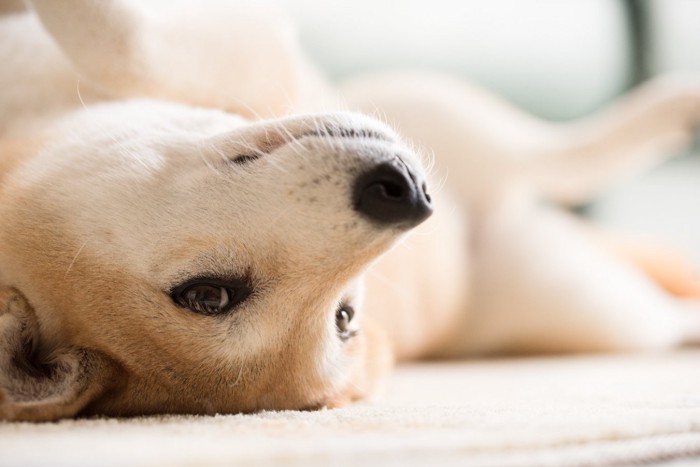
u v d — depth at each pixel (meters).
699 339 0.98
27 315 0.51
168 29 0.62
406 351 0.85
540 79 1.41
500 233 0.96
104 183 0.52
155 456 0.39
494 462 0.40
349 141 0.50
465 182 0.94
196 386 0.52
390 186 0.49
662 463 0.42
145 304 0.51
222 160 0.51
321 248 0.49
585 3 1.43
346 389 0.56
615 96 1.45
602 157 0.94
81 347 0.51
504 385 0.65
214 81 0.63
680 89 0.94
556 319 0.93
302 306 0.51
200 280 0.50
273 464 0.39
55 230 0.52
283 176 0.49
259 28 0.66
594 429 0.43
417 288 0.83
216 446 0.41
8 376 0.48
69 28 0.58
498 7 1.40
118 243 0.51
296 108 0.67
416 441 0.41
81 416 0.51
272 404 0.53
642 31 1.46
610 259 1.01
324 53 1.29
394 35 1.34
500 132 0.96
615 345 0.94
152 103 0.60
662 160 1.45
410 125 0.92
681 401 0.52
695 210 1.45
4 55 0.64
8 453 0.40
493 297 0.94
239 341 0.51
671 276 1.08
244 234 0.50
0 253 0.52
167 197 0.51
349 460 0.40
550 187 0.99
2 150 0.58
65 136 0.57
